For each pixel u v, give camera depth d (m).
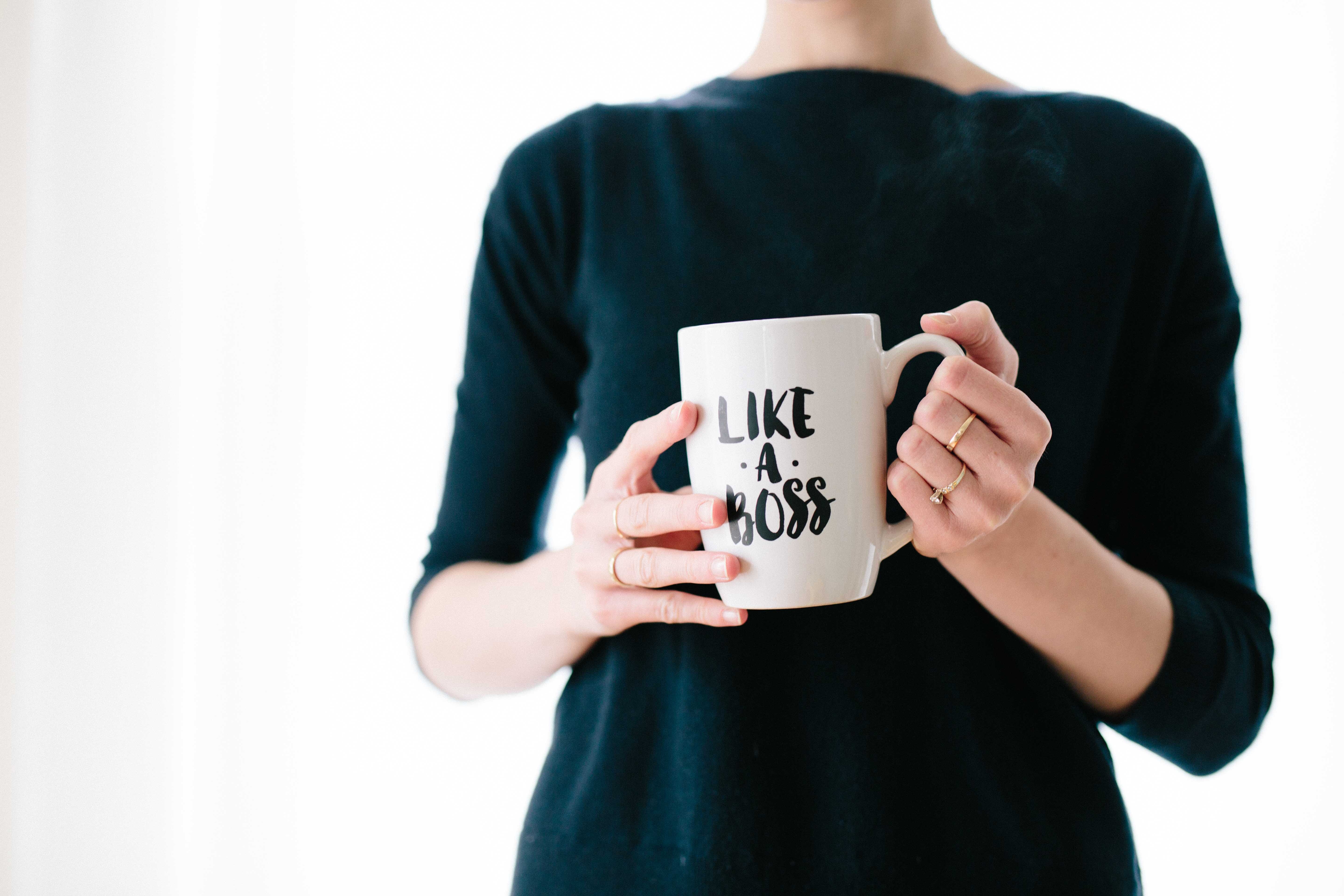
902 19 0.76
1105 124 0.72
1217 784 1.39
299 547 1.51
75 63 1.42
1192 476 0.71
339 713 1.53
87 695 1.44
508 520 0.80
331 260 1.53
